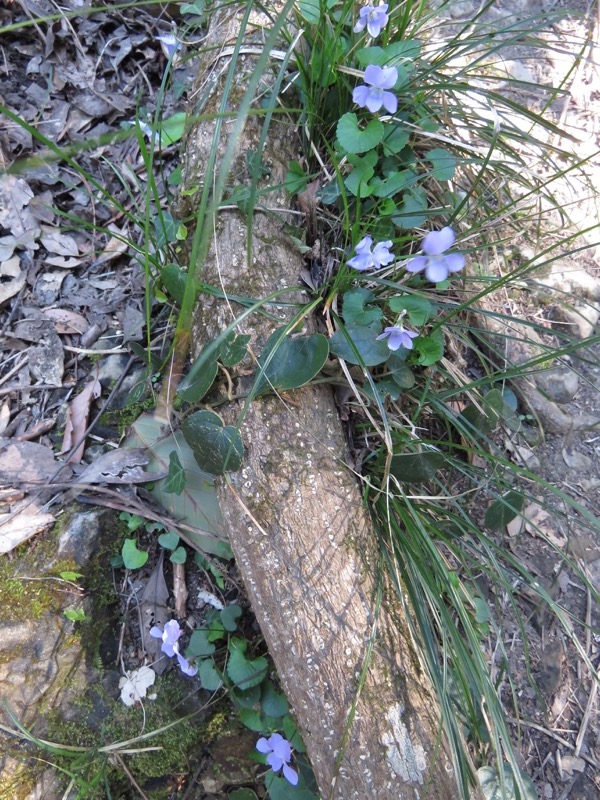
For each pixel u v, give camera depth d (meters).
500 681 0.29
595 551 0.35
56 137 0.40
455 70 0.39
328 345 0.26
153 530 0.32
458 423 0.31
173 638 0.28
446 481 0.34
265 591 0.25
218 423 0.26
